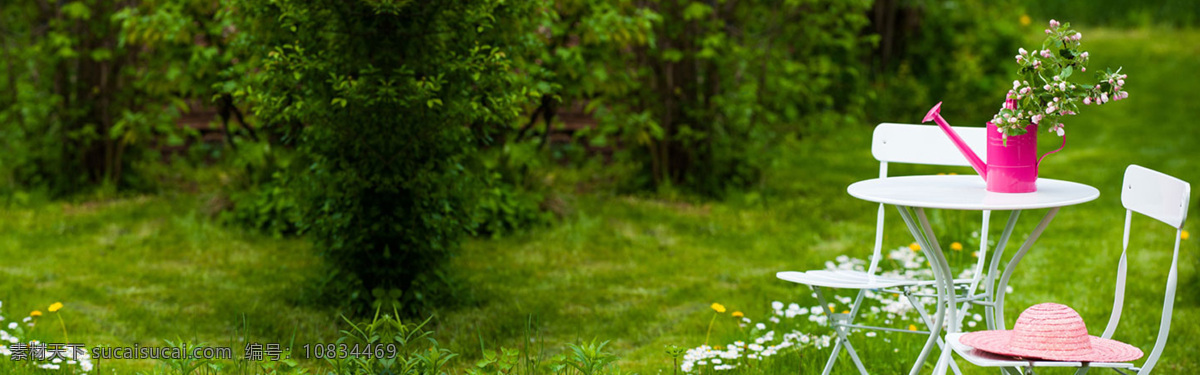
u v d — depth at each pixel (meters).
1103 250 6.84
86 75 9.30
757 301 5.78
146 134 8.98
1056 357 3.00
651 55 9.35
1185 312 5.34
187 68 8.02
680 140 9.36
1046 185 3.89
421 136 5.21
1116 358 3.01
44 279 6.25
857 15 9.67
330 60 5.10
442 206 5.38
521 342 5.01
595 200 8.93
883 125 4.53
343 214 5.30
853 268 6.42
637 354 4.86
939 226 7.18
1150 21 21.19
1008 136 3.64
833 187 9.58
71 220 8.05
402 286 5.47
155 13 7.89
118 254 6.99
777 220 8.17
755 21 9.83
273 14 5.20
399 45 5.09
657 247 7.34
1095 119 13.48
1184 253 6.71
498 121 5.31
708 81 9.34
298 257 6.96
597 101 8.84
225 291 6.03
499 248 7.27
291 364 3.95
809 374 4.36
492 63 5.13
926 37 14.02
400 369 3.95
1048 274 6.21
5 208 8.40
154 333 5.16
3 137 9.26
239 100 5.43
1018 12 14.13
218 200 8.20
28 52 9.09
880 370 4.45
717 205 8.84
